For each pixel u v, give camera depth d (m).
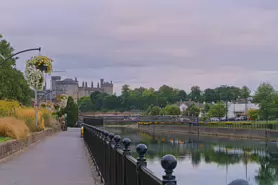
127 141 5.81
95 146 13.27
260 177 36.94
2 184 9.73
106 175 8.98
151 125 119.44
